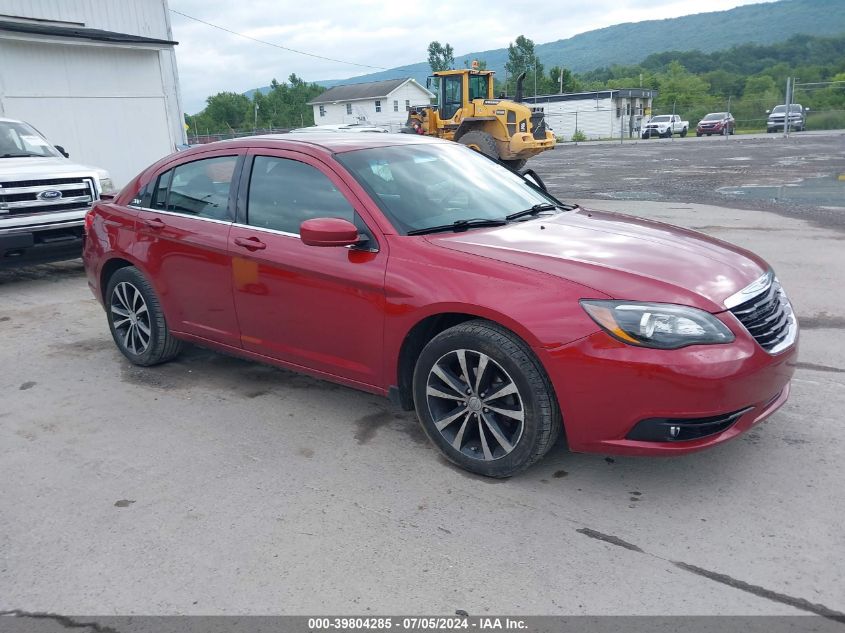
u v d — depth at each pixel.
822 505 3.13
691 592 2.61
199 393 4.71
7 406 4.57
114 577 2.80
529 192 4.55
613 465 3.56
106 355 5.54
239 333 4.41
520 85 19.66
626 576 2.71
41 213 7.76
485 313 3.24
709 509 3.14
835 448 3.64
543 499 3.27
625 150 31.81
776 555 2.80
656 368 2.93
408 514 3.18
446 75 19.73
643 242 3.65
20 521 3.23
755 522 3.03
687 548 2.87
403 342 3.57
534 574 2.74
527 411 3.22
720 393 2.96
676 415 2.97
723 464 3.53
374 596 2.64
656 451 3.04
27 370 5.23
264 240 4.10
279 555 2.91
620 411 3.03
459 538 2.99
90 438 4.07
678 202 12.60
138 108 16.03
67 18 16.47
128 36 15.51
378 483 3.47
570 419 3.13
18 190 7.55
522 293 3.19
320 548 2.95
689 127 52.28
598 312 3.03
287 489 3.44
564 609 2.54
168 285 4.73
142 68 15.97
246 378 4.96
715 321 3.04
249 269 4.17
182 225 4.58
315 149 4.11
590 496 3.29
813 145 28.00
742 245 8.52
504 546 2.92
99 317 6.65
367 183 3.87
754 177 16.70
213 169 4.55
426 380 3.56
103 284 5.34
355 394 4.61
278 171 4.20
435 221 3.82
